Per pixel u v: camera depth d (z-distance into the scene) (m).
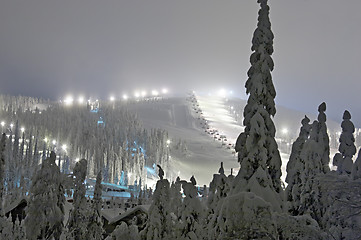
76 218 25.81
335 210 11.45
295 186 15.16
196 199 14.92
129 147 131.50
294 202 14.99
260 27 13.67
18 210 35.47
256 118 12.79
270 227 10.02
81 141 137.75
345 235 10.90
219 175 16.55
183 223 14.50
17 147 105.88
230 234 10.25
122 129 157.75
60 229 22.77
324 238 10.48
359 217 10.96
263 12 13.73
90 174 110.56
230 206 10.50
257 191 11.95
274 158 12.81
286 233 10.37
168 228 14.73
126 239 15.54
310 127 18.22
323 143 16.61
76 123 167.50
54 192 22.39
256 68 13.37
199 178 123.12
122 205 56.16
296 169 15.70
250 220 10.10
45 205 21.75
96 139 136.50
